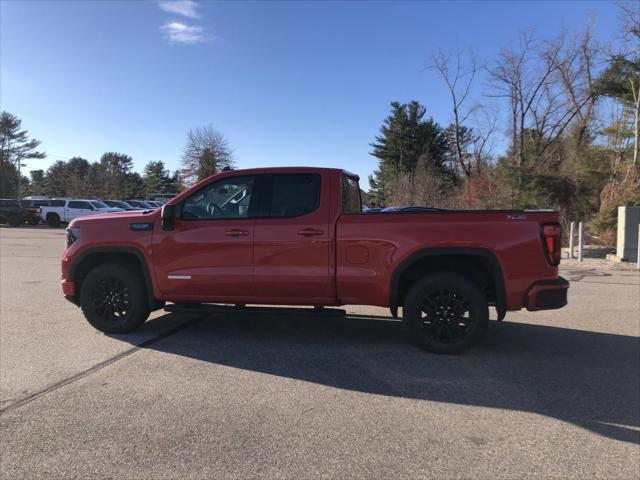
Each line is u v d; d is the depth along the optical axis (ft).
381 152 216.33
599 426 12.47
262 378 15.61
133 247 19.74
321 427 12.28
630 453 11.15
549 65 104.58
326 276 18.28
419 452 11.11
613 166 78.54
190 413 13.00
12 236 83.10
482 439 11.75
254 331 21.31
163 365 16.76
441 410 13.33
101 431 11.98
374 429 12.19
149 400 13.83
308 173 18.97
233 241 18.85
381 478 10.08
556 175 76.38
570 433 12.10
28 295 29.14
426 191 127.03
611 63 88.94
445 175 183.11
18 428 12.14
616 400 14.10
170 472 10.25
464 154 168.86
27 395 14.15
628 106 86.48
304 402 13.78
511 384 15.28
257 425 12.35
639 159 74.49
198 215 19.47
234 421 12.56
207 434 11.85
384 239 17.89
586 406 13.66
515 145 107.55
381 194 189.16
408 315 18.19
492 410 13.37
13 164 253.03
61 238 78.38
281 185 19.02
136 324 20.35
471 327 17.76
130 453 10.98
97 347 18.74
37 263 45.21
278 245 18.53
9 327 21.63
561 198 75.25
